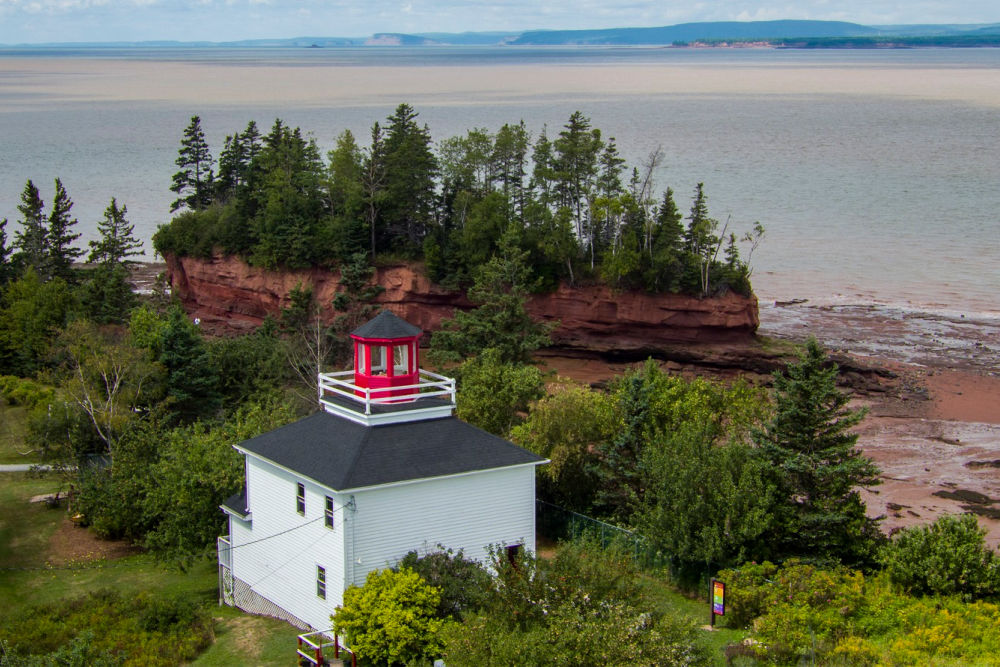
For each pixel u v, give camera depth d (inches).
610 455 2126.0
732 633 1561.3
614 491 2153.1
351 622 1470.2
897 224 7564.0
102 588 1868.8
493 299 3319.4
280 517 1701.5
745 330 4116.6
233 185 5295.3
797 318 4785.9
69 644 1557.6
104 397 2662.4
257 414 2185.0
